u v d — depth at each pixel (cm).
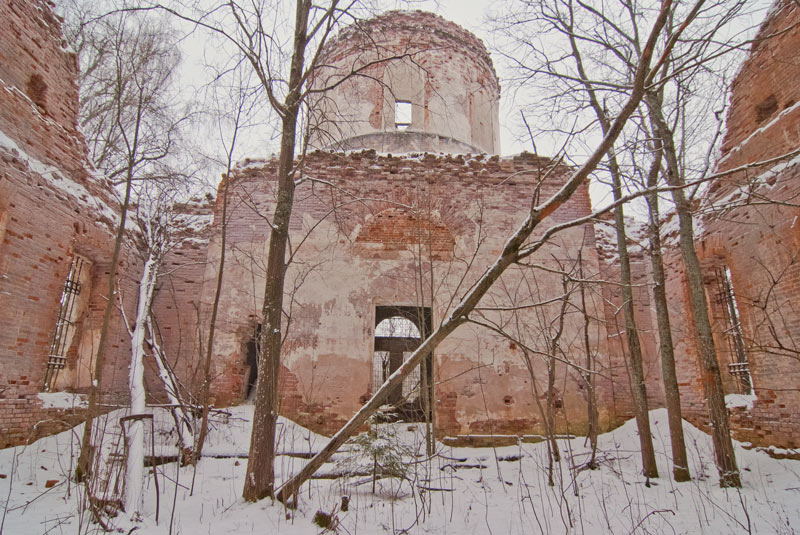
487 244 1161
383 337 1478
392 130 1485
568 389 1059
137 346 747
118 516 500
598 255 1272
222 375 1055
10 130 812
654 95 794
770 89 913
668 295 1120
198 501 583
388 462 663
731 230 930
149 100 792
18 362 784
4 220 773
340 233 1151
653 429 1012
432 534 509
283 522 500
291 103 657
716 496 653
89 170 1033
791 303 794
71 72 1016
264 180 1211
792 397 784
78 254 1006
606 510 604
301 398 1039
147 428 884
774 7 900
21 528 472
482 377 1065
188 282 1246
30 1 911
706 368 734
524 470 827
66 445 786
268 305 612
